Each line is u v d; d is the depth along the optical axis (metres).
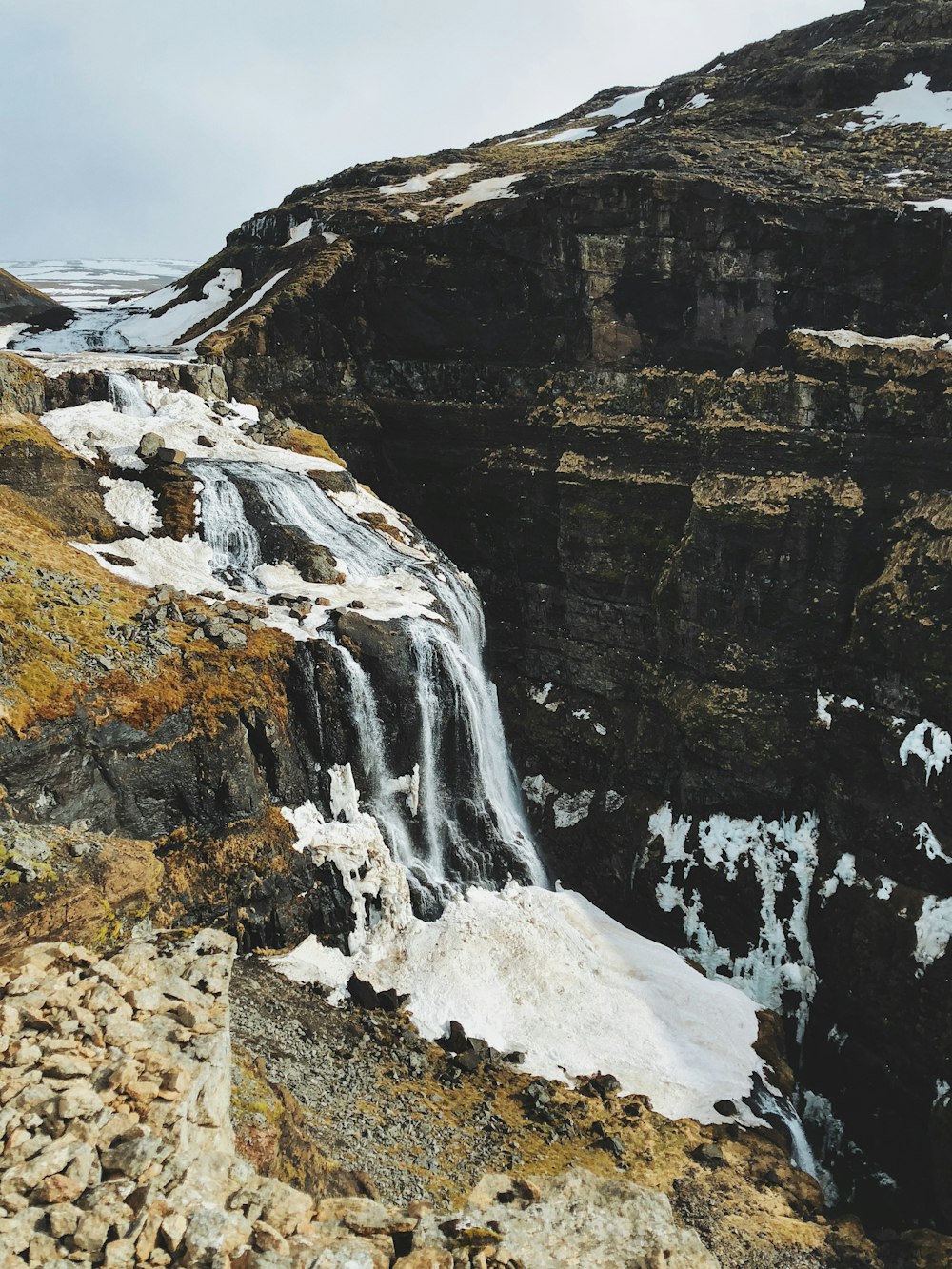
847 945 38.72
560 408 51.62
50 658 30.75
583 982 35.06
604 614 49.47
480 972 34.09
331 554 42.94
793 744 41.66
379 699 37.28
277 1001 29.80
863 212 46.25
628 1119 29.31
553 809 48.75
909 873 37.91
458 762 40.22
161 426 45.78
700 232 49.16
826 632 41.69
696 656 44.62
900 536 40.44
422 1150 25.22
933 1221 34.34
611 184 50.59
